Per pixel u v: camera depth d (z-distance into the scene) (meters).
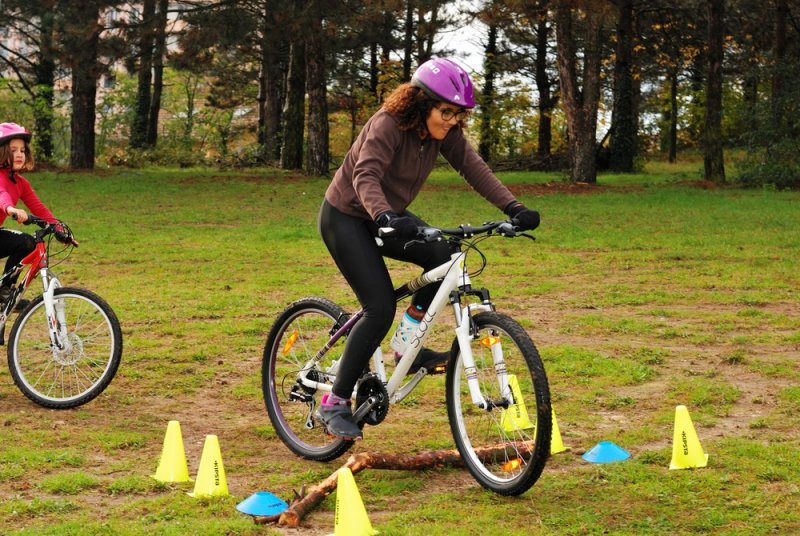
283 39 31.52
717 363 7.23
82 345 6.21
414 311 4.72
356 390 4.83
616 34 39.12
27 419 5.76
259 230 16.59
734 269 12.02
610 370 6.89
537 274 11.73
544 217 18.86
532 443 4.67
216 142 51.47
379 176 4.44
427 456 4.77
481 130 46.12
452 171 39.47
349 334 4.82
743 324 8.71
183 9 29.97
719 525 4.03
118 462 4.93
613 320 8.87
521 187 27.56
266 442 5.41
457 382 4.69
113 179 29.14
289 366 5.43
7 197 6.10
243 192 25.27
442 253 4.68
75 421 5.74
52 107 40.75
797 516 4.12
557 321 8.89
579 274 11.75
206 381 6.78
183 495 4.42
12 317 8.12
